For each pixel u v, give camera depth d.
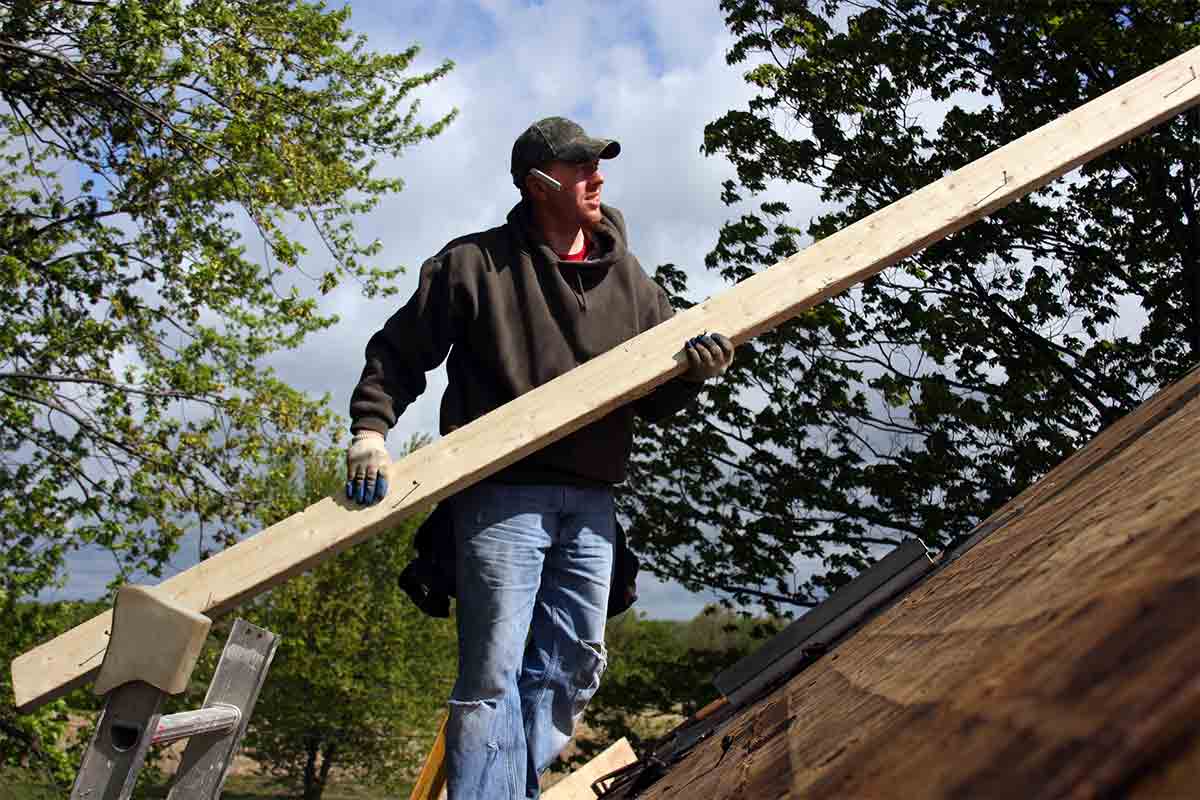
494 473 2.11
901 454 14.84
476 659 2.17
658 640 27.89
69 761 12.16
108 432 11.78
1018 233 14.23
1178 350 14.05
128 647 1.59
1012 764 0.33
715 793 1.07
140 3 10.65
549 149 2.25
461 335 2.27
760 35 15.23
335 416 12.35
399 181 12.09
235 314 11.84
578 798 3.41
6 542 11.66
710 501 15.41
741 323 2.03
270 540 1.85
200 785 2.08
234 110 11.18
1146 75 2.32
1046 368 14.44
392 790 27.94
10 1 10.72
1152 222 13.81
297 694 26.89
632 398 2.01
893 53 14.14
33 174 12.37
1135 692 0.31
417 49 12.20
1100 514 0.80
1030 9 13.27
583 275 2.28
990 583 0.93
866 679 0.93
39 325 11.88
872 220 2.14
